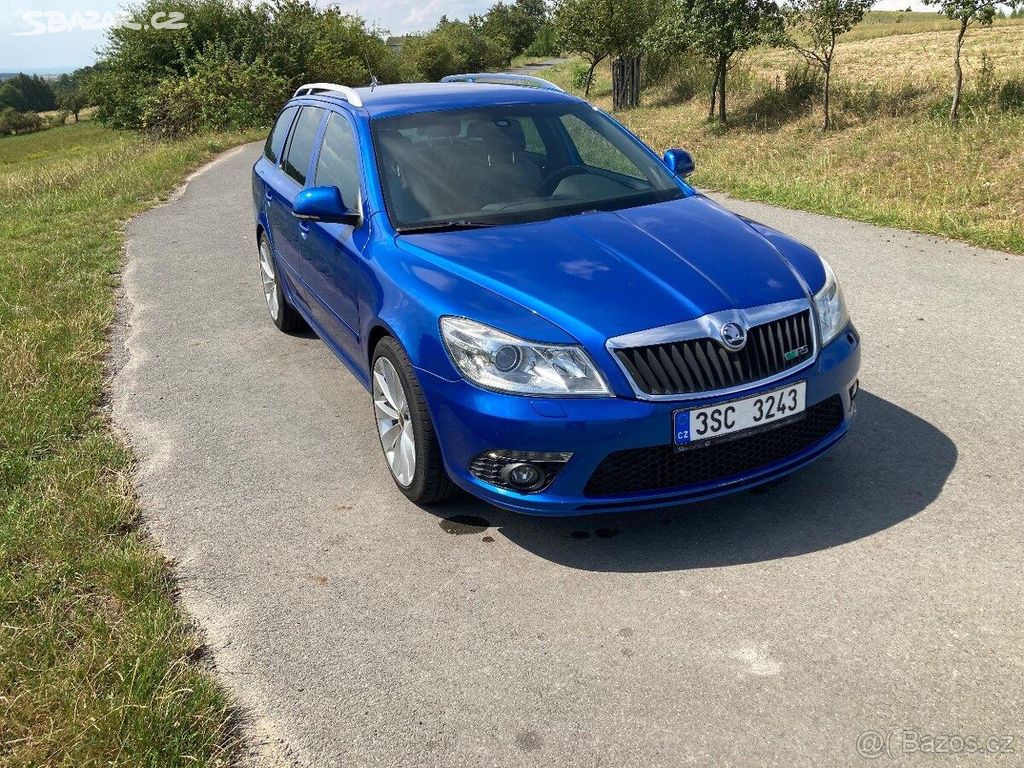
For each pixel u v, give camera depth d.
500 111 4.70
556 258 3.53
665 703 2.59
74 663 2.79
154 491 4.11
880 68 20.86
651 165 4.67
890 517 3.45
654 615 2.99
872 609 2.92
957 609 2.89
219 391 5.34
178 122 26.34
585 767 2.38
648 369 3.09
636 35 24.95
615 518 3.62
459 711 2.62
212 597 3.26
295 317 6.24
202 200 12.40
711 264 3.46
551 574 3.27
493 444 3.19
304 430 4.71
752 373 3.19
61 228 10.69
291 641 2.99
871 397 4.59
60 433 4.67
